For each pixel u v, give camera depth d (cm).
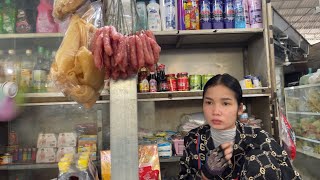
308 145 341
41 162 177
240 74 227
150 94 181
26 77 163
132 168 62
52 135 183
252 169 97
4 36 162
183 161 126
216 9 186
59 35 168
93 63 66
